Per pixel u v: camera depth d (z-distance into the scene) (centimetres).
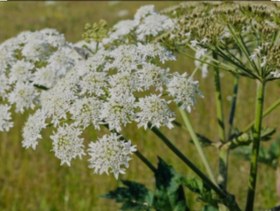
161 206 39
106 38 45
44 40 44
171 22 44
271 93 126
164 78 37
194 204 84
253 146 38
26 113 121
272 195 86
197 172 37
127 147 35
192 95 36
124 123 35
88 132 110
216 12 38
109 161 35
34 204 93
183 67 155
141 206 39
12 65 43
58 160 105
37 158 107
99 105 36
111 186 96
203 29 37
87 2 454
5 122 39
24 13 399
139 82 37
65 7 421
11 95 41
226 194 37
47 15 379
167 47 40
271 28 36
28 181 99
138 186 40
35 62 44
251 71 37
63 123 36
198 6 41
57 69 41
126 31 45
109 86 38
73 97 37
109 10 377
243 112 126
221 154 44
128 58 38
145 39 45
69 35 268
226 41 41
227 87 142
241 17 37
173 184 39
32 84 41
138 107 38
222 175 43
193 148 106
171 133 114
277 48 35
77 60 44
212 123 119
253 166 38
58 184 99
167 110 35
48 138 111
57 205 93
